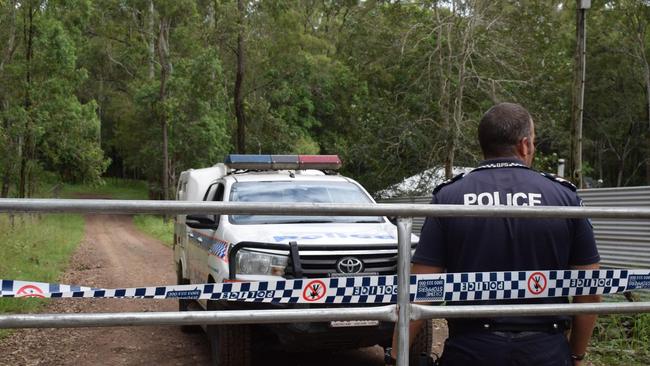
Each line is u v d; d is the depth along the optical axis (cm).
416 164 2202
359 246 506
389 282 321
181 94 4366
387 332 485
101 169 3378
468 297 258
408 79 2191
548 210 251
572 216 254
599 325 664
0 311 794
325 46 3597
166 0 3606
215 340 527
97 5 4412
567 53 2853
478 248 252
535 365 246
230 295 306
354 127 2512
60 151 3138
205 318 254
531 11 2030
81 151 3228
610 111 4312
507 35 2028
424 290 263
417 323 270
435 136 2125
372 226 589
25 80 2795
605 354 609
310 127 4638
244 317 257
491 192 258
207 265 601
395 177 2222
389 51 2125
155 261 1775
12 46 2786
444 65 2066
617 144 4616
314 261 494
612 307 276
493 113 267
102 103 6406
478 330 253
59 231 2575
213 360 538
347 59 2375
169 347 666
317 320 262
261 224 576
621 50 3950
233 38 3375
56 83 2819
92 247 2294
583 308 268
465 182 265
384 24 2147
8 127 2766
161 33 4556
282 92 4125
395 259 515
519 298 257
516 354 247
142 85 4947
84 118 3133
